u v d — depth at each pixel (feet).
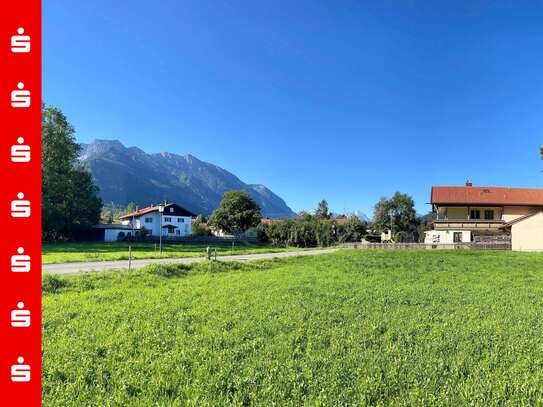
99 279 45.83
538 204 155.12
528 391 15.39
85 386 15.85
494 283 48.37
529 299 36.63
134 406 14.19
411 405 14.26
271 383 16.12
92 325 25.30
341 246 162.40
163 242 197.26
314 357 19.13
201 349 20.27
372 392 15.25
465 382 16.34
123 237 207.82
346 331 24.27
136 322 26.21
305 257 88.38
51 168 170.81
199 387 15.60
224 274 57.00
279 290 40.42
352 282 47.65
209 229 267.18
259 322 26.25
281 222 221.05
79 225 192.24
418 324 25.86
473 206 161.17
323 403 14.26
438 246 137.69
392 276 54.95
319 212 311.27
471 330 24.32
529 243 119.24
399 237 190.08
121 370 17.42
